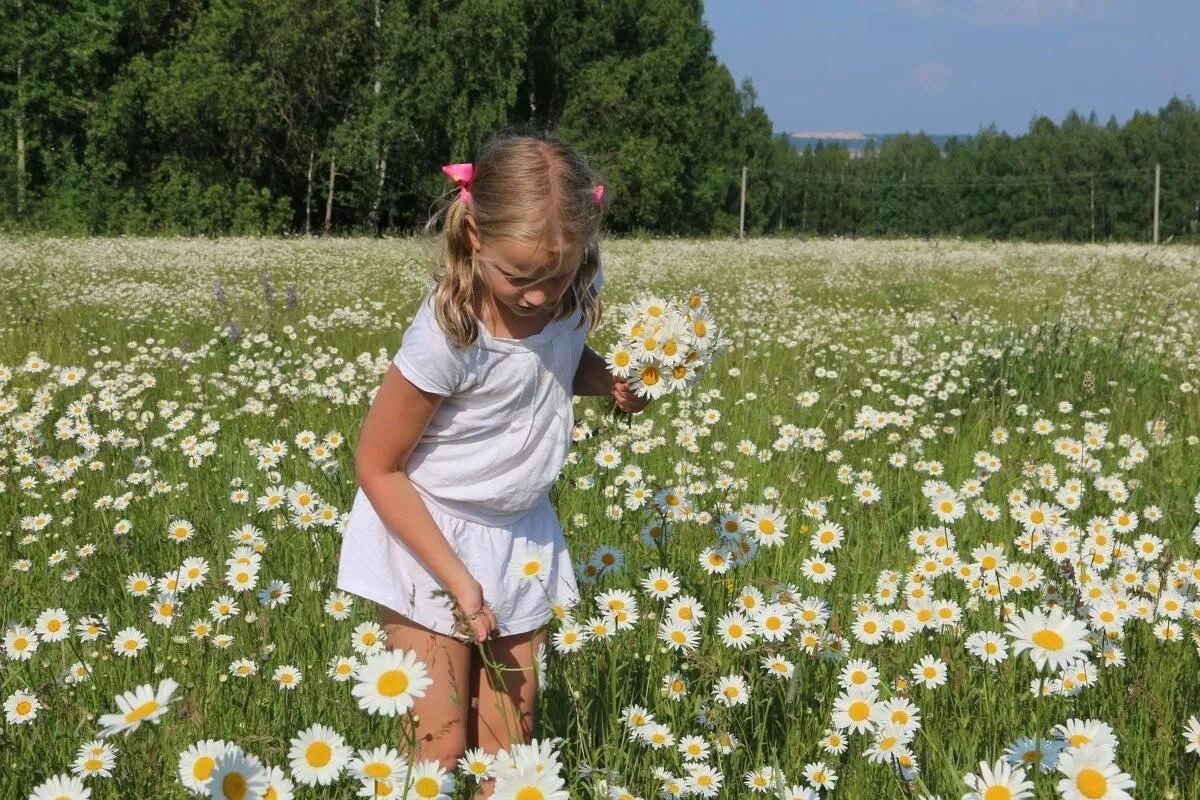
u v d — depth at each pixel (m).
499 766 1.84
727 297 12.92
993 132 89.44
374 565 2.49
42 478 4.95
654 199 45.44
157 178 34.75
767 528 3.24
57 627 3.04
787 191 84.69
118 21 35.59
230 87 34.62
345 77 38.88
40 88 33.94
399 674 1.82
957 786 2.24
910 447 5.54
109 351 8.20
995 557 3.33
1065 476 5.08
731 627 2.78
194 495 4.71
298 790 2.28
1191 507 4.73
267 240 25.30
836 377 7.35
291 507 4.19
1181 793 2.37
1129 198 79.69
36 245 20.50
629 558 3.70
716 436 5.72
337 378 6.75
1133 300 13.38
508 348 2.40
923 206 85.06
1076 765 1.84
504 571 2.53
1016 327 9.23
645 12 48.12
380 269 16.59
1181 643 3.03
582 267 2.50
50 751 2.54
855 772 2.45
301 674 2.77
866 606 3.07
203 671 2.90
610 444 4.93
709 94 55.72
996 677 2.72
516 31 38.50
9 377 6.39
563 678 2.75
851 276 17.41
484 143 2.35
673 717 2.61
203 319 10.17
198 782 1.76
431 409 2.39
